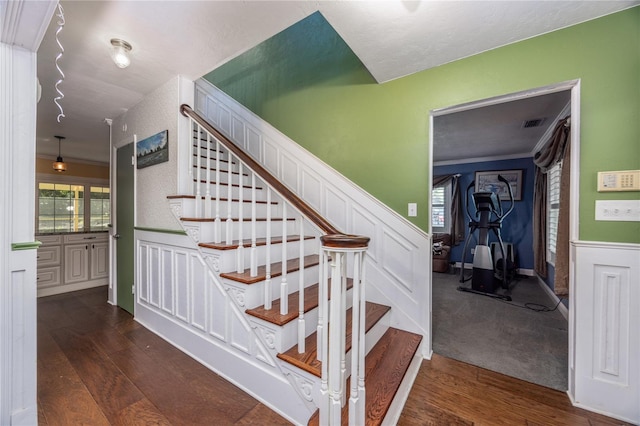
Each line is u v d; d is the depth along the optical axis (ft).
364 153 7.91
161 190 8.23
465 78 6.37
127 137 9.94
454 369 6.35
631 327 4.86
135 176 9.47
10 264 4.31
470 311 10.05
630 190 4.86
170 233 7.82
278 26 5.48
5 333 4.26
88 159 16.46
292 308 5.61
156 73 7.47
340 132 8.34
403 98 7.25
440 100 6.70
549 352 7.08
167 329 8.00
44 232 13.89
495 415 4.93
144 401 5.38
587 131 5.21
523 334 8.13
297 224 9.03
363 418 3.96
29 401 4.49
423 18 5.05
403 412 5.00
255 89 10.53
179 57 6.67
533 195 15.28
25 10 3.64
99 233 14.28
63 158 15.70
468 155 17.04
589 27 5.16
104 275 14.35
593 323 5.13
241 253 6.16
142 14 5.16
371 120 7.78
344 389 4.37
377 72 7.06
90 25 5.47
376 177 7.70
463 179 18.34
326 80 8.64
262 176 5.51
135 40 5.99
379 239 7.63
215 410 5.17
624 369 4.91
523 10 4.86
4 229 4.24
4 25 3.91
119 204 10.68
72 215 15.90
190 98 7.89
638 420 4.78
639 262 4.81
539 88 5.60
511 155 16.89
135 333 8.44
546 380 5.94
